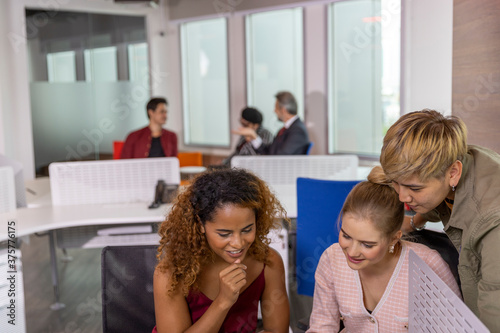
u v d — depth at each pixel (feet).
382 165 3.05
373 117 15.01
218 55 18.69
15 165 8.39
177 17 18.97
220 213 3.20
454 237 3.37
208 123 19.49
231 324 3.64
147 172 8.61
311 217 6.71
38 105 16.71
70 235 8.01
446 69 5.81
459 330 2.10
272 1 16.33
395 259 3.41
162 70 19.38
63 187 8.40
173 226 3.41
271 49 17.24
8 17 15.72
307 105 16.25
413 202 3.05
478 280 3.09
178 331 3.41
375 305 3.55
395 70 14.26
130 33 18.56
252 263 3.66
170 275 3.41
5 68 15.80
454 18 5.30
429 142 2.82
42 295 9.39
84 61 17.56
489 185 2.96
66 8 16.84
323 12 15.40
